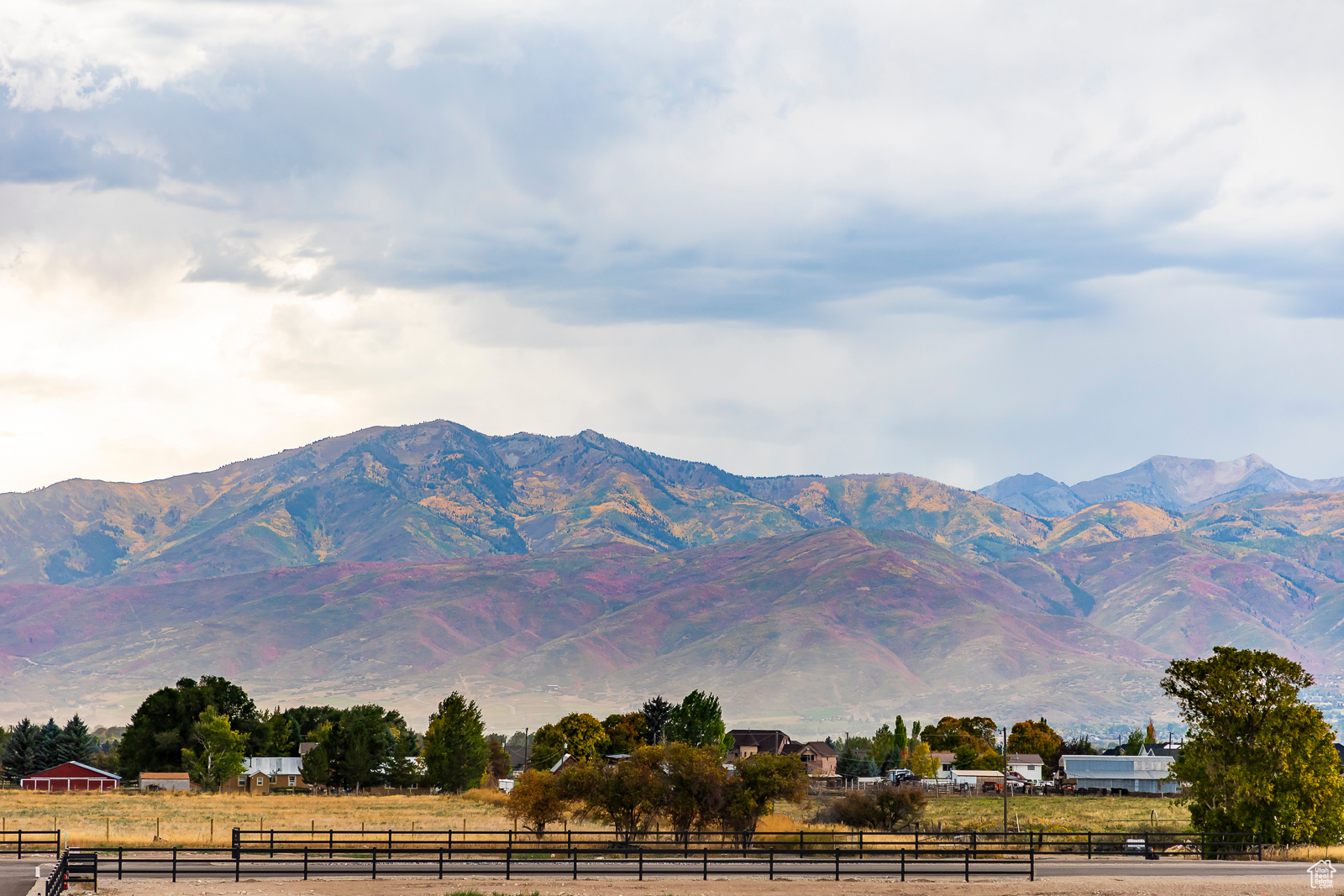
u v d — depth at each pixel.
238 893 72.50
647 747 109.56
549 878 80.25
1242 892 78.38
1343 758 175.25
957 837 111.94
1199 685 102.25
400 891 73.94
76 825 118.94
